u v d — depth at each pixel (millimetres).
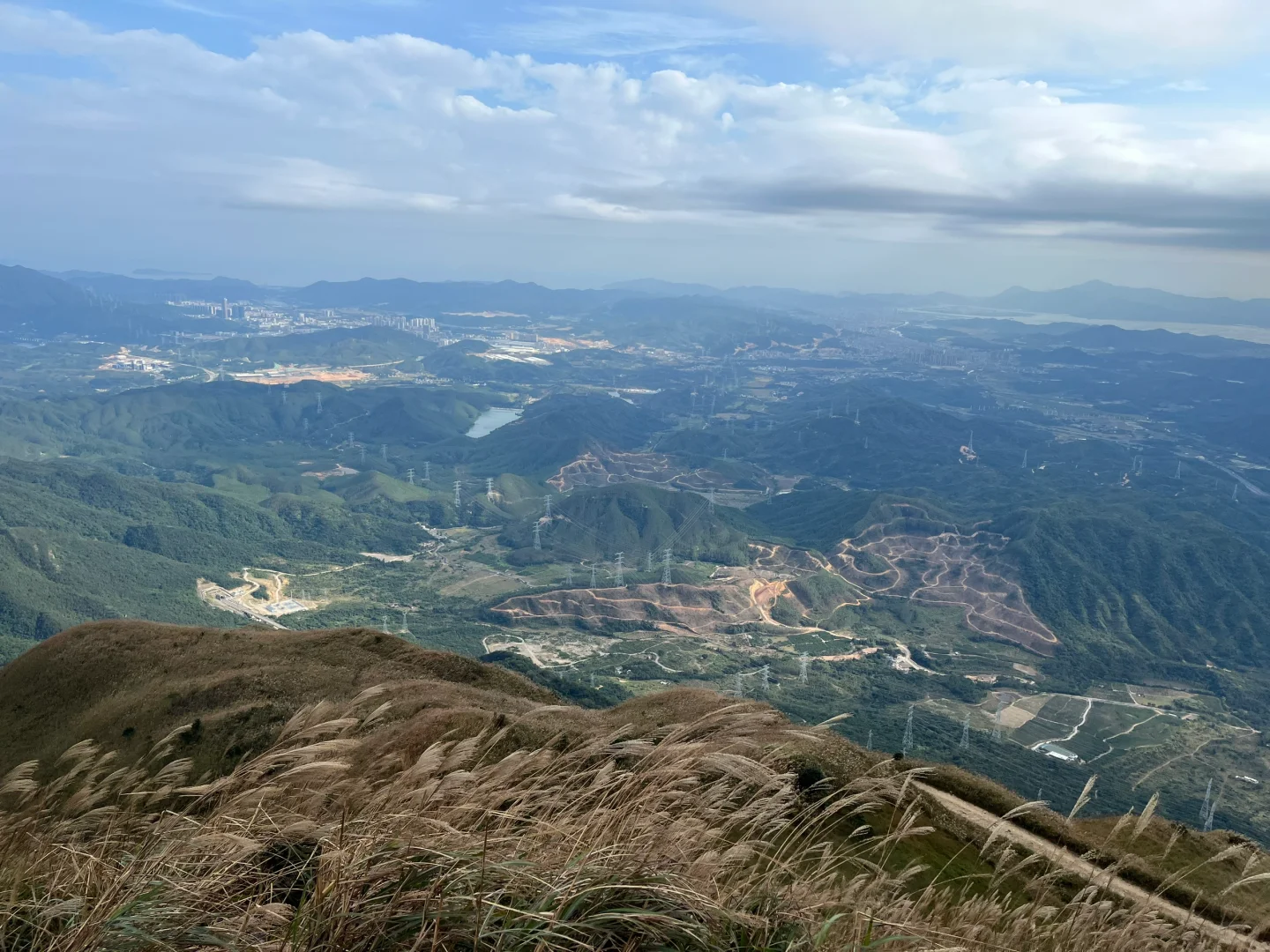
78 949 4184
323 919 4156
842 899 5523
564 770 6027
